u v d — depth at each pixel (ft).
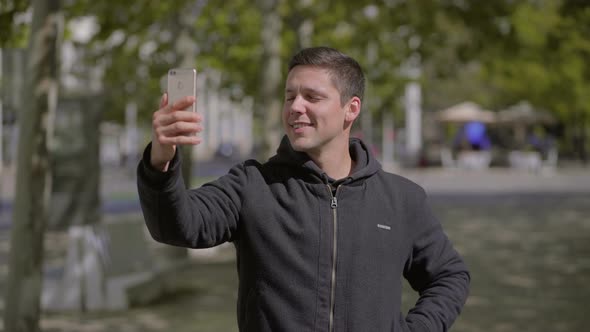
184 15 34.14
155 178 6.31
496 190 78.89
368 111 99.81
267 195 7.20
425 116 149.59
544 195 72.08
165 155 6.31
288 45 42.96
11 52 23.18
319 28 44.42
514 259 33.83
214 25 46.70
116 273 25.13
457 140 135.74
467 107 127.85
